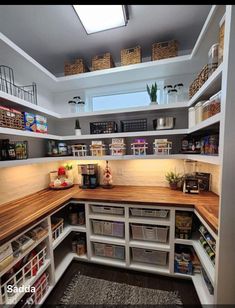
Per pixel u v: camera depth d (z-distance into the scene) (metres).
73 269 1.54
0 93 1.05
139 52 1.43
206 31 0.85
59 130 2.15
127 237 1.44
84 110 1.99
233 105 0.75
